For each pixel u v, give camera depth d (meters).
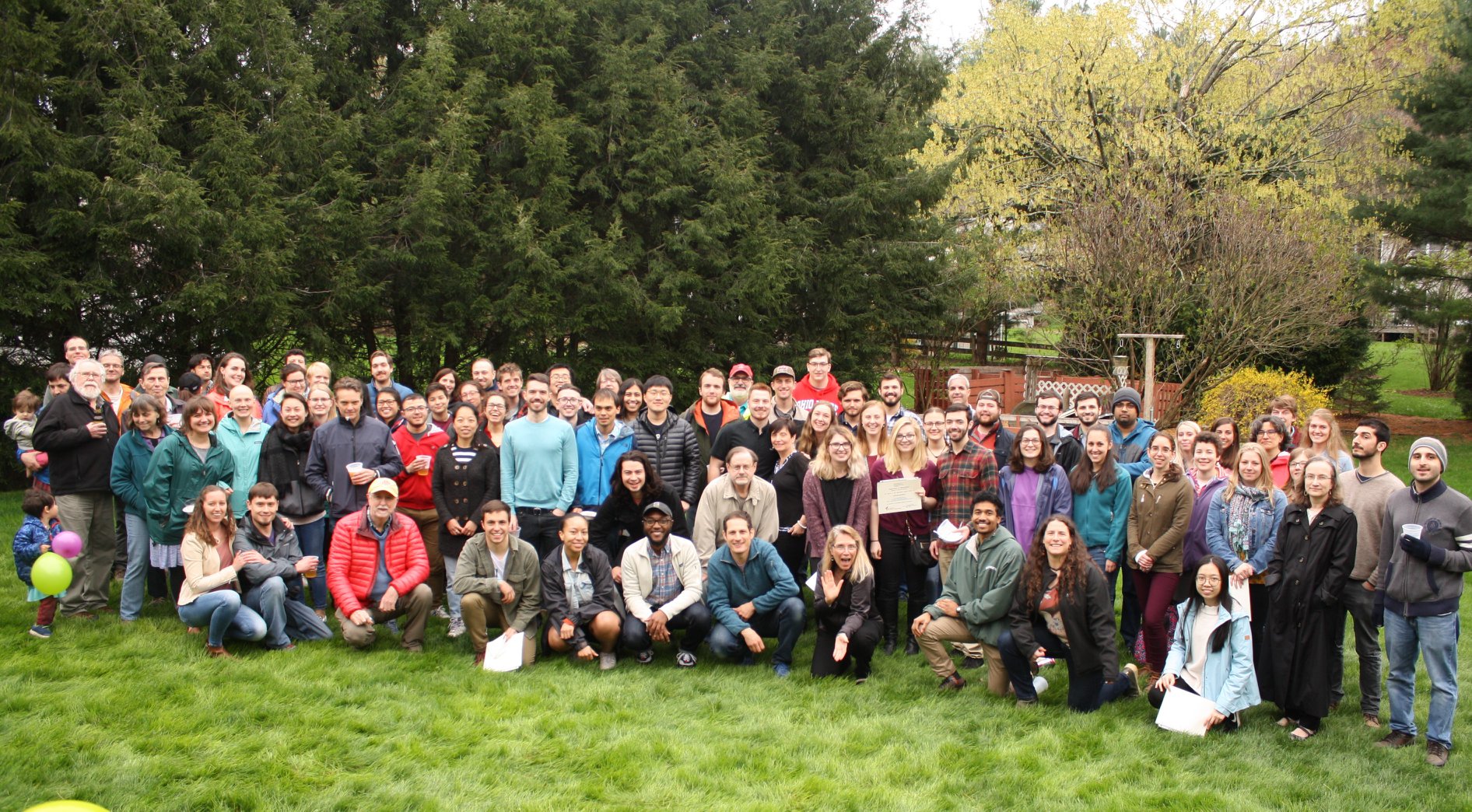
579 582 6.90
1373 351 31.91
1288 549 5.95
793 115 18.44
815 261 17.72
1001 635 6.29
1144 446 7.69
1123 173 16.47
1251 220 15.31
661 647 7.36
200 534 6.68
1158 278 15.42
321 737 5.50
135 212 11.34
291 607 7.05
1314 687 5.77
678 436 7.97
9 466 12.26
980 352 25.52
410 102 14.01
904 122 19.42
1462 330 20.14
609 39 15.78
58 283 11.35
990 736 5.85
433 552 7.76
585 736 5.69
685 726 5.89
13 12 11.18
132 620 7.18
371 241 14.03
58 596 6.98
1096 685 6.19
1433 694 5.54
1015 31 19.84
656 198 15.46
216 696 5.94
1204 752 5.61
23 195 11.72
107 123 11.73
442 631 7.48
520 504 7.53
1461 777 5.31
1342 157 18.28
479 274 14.64
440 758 5.35
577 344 16.59
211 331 12.55
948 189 19.34
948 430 7.26
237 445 7.64
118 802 4.73
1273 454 7.51
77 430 7.12
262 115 13.20
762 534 7.29
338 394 7.41
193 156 12.71
